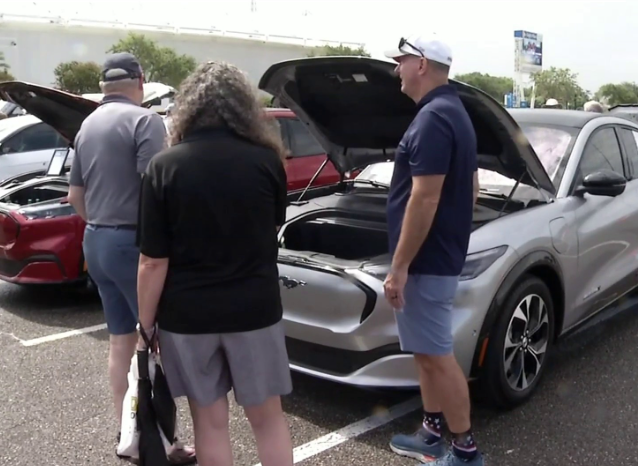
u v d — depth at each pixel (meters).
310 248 4.35
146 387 2.43
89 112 4.37
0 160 9.41
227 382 2.49
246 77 2.44
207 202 2.24
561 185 4.16
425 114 2.70
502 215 3.76
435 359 2.92
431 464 3.05
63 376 4.29
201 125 2.33
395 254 2.79
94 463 3.26
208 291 2.30
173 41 89.19
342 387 4.05
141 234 2.32
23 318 5.50
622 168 4.80
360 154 4.56
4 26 78.75
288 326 3.54
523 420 3.61
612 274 4.49
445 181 2.75
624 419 3.62
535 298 3.70
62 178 6.41
